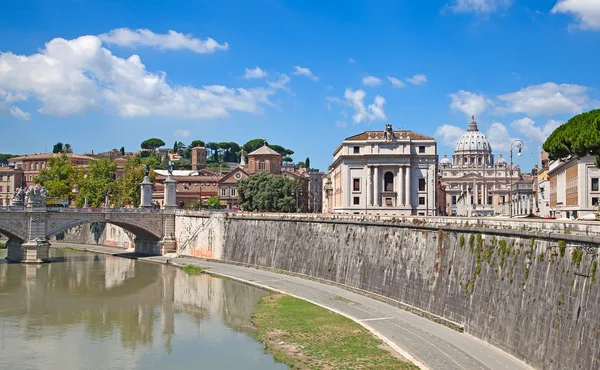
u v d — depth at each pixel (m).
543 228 59.16
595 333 48.03
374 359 64.62
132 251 178.12
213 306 97.75
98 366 67.44
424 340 69.62
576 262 52.53
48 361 69.19
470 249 72.94
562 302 53.47
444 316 76.50
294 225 125.81
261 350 72.12
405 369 60.94
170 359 69.50
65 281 122.56
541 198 176.88
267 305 93.06
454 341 68.12
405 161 165.50
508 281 63.62
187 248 162.75
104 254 174.50
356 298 95.88
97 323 86.88
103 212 156.38
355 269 102.88
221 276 126.81
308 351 69.25
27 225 146.00
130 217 161.50
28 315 91.62
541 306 56.78
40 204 146.62
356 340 71.88
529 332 57.97
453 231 77.69
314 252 117.38
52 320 88.62
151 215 165.62
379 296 93.44
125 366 67.38
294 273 121.94
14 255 151.62
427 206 165.88
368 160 166.25
